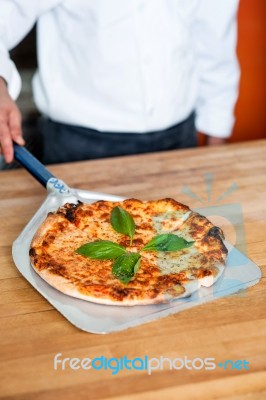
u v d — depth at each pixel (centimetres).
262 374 87
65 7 157
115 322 94
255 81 244
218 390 85
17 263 106
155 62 161
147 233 111
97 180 142
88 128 168
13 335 94
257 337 93
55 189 121
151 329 94
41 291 100
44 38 163
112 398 83
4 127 135
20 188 139
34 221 116
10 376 86
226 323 96
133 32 157
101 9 154
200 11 173
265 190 138
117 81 162
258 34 236
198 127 198
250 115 251
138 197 135
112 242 104
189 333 94
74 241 108
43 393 84
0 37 151
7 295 102
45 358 89
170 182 141
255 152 156
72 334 94
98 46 158
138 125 167
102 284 98
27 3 151
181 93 171
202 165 149
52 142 175
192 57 173
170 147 174
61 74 165
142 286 98
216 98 192
